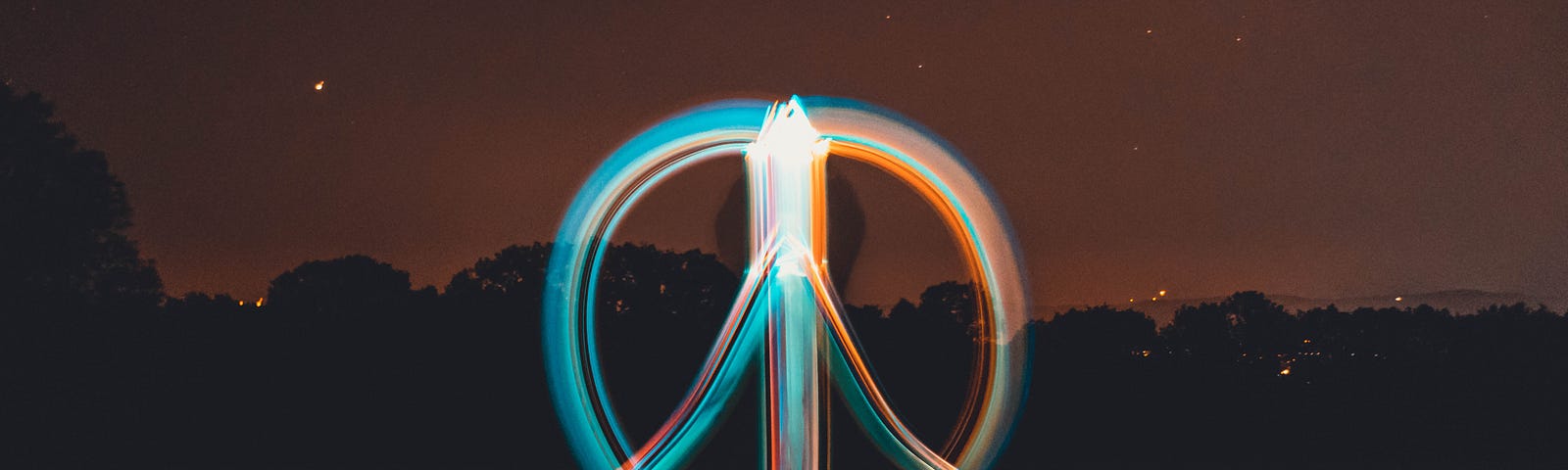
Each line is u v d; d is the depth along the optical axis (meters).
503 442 11.46
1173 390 12.12
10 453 10.56
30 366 11.44
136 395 11.57
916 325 10.64
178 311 12.04
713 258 10.94
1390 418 12.27
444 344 11.98
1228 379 12.22
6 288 11.69
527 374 11.77
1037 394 11.83
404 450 11.45
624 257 11.09
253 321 12.05
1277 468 10.82
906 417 10.55
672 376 11.23
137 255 12.12
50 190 11.89
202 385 11.78
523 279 11.96
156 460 10.71
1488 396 12.32
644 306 11.19
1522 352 12.51
